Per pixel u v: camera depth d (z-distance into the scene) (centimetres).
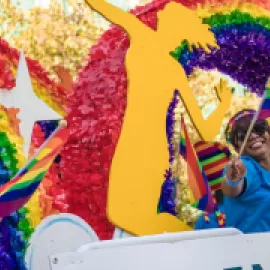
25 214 308
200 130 368
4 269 296
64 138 267
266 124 383
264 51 399
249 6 400
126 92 348
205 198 354
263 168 377
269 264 262
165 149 355
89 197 329
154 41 362
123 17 354
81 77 338
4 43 316
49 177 320
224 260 255
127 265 241
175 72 366
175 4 374
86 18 345
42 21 332
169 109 361
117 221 333
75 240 321
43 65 328
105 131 339
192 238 254
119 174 338
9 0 324
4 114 308
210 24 386
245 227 364
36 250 309
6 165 304
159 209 347
